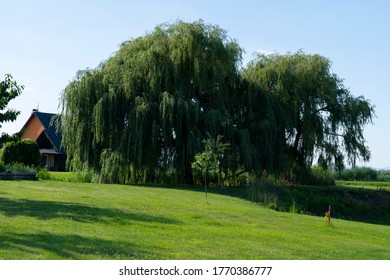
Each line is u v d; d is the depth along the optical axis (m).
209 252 10.48
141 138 30.20
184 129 30.86
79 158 32.34
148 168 31.25
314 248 12.24
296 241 13.12
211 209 19.27
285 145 36.09
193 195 25.75
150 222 14.28
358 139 37.53
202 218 16.44
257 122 33.22
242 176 33.91
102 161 31.14
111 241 10.69
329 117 37.69
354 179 56.41
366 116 37.56
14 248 9.27
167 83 31.22
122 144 30.75
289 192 30.62
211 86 32.66
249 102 33.50
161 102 30.30
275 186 30.30
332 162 37.81
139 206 18.23
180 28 32.25
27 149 37.84
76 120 32.31
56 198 19.05
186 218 15.98
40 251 9.15
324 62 36.94
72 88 32.47
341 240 14.34
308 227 16.94
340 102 37.75
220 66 32.09
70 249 9.51
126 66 32.06
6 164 35.19
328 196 32.38
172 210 17.86
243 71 36.84
